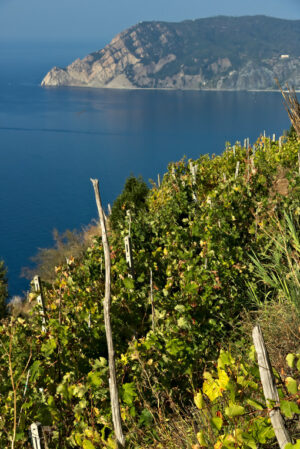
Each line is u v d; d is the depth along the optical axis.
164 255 6.65
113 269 5.93
